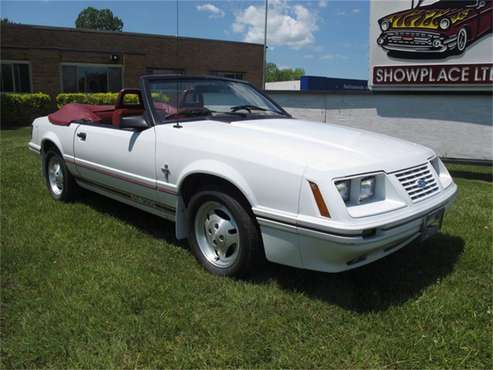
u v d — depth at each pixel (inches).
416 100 396.8
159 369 96.7
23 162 311.3
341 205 109.3
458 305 121.3
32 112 748.6
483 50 346.3
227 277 136.1
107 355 99.9
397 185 121.1
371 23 393.1
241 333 108.0
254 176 122.7
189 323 112.1
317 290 129.9
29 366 97.5
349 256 111.5
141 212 202.1
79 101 790.5
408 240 126.5
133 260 148.3
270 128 147.9
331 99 437.7
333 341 106.0
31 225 179.9
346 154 122.6
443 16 356.5
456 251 159.2
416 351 102.7
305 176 113.6
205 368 96.9
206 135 139.3
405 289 131.3
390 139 152.6
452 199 142.1
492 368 97.8
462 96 377.4
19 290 128.8
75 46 860.0
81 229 176.7
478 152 379.6
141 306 119.8
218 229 137.5
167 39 960.3
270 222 120.2
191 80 175.5
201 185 144.8
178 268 143.4
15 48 778.8
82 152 189.9
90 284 130.3
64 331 108.2
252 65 1088.8
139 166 159.0
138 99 191.8
